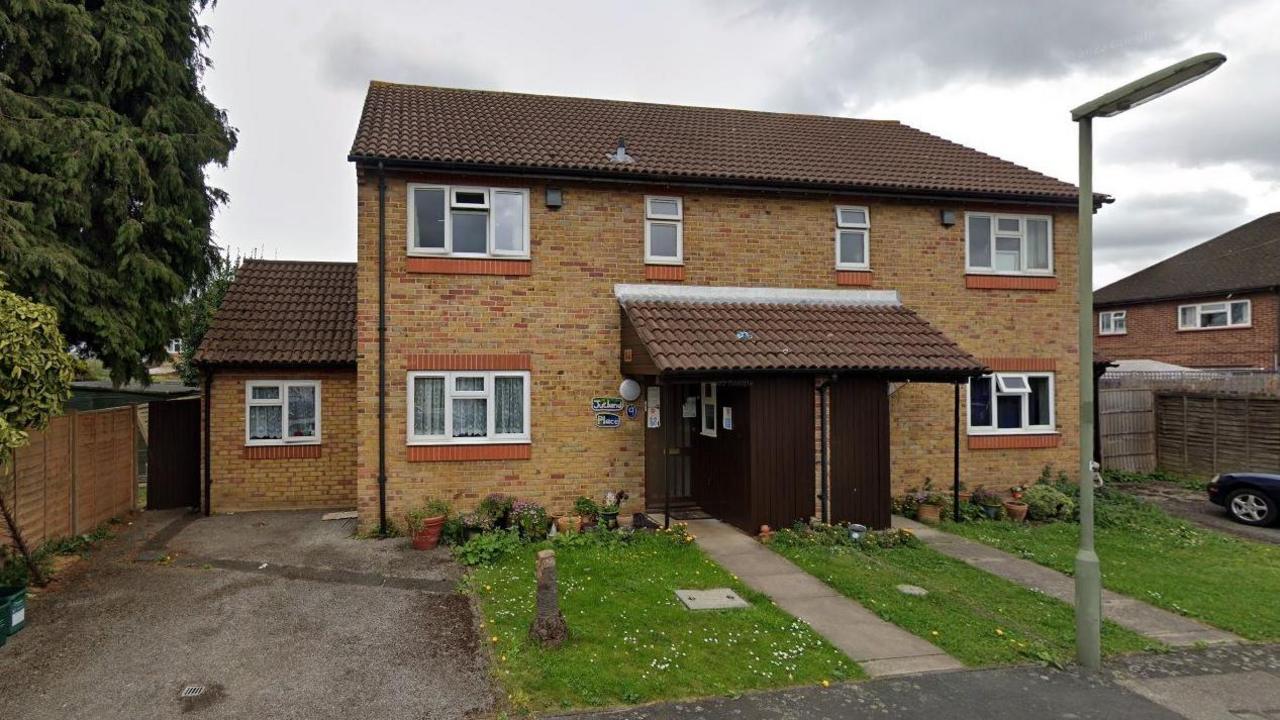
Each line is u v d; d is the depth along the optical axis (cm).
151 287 1139
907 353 1028
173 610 699
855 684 550
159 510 1208
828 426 1010
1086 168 623
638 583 765
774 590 763
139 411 1641
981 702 526
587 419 1084
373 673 560
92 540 966
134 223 1082
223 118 1361
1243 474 1166
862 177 1224
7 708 503
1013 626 675
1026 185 1284
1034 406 1283
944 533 1041
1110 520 1100
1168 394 1595
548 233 1079
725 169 1170
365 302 1014
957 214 1252
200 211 1260
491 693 528
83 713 497
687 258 1141
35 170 1023
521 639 610
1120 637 655
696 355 938
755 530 974
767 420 982
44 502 880
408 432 1020
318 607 709
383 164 999
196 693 526
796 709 509
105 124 1069
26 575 773
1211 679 575
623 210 1112
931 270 1237
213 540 980
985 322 1255
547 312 1073
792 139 1427
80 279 1014
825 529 968
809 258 1191
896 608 709
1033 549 949
